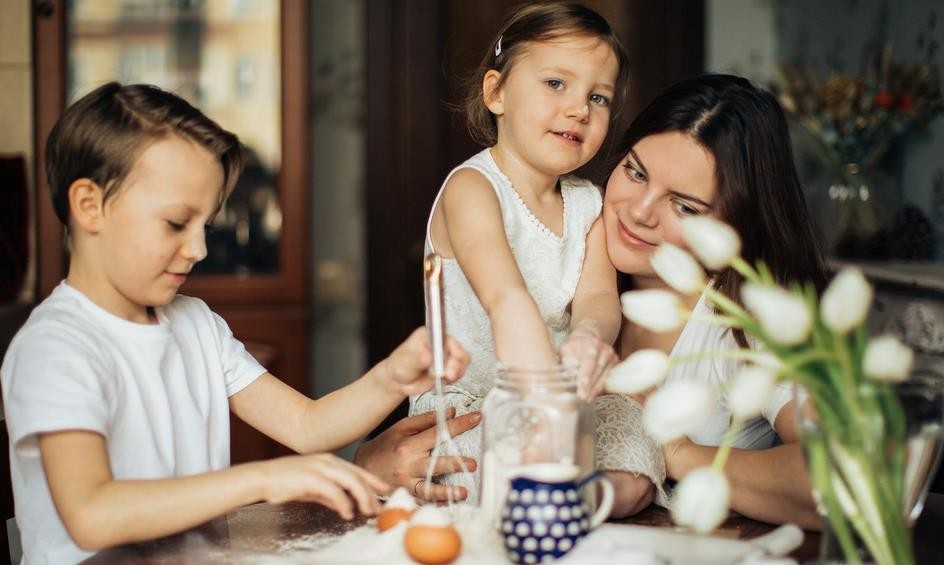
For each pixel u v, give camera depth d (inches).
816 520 45.8
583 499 39.2
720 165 55.6
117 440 47.2
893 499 32.8
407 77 142.6
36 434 43.6
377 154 142.6
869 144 130.8
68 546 45.5
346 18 145.0
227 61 114.9
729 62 148.3
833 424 32.5
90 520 41.1
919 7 127.8
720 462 30.8
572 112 55.1
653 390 55.7
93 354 46.0
